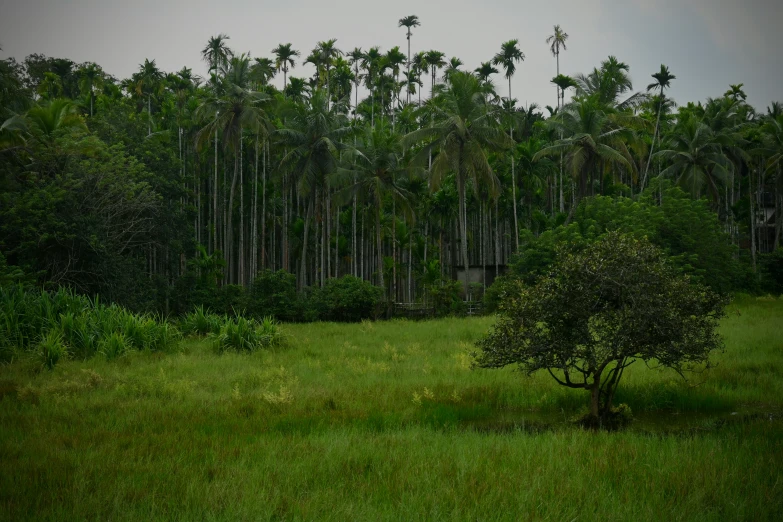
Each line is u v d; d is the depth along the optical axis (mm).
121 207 30812
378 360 16016
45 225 26141
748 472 6332
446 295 34844
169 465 6754
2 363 14383
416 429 8773
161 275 34656
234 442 7891
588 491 5961
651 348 9484
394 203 40688
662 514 5312
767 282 42531
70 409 10023
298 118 38250
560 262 10312
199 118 38344
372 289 34219
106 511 5352
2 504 5434
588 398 11148
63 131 29172
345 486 6129
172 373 13492
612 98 40438
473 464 6809
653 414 10375
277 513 5398
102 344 15953
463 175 36219
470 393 11633
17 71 31766
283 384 12297
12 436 8078
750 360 14078
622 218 34656
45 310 17172
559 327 9875
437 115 37844
